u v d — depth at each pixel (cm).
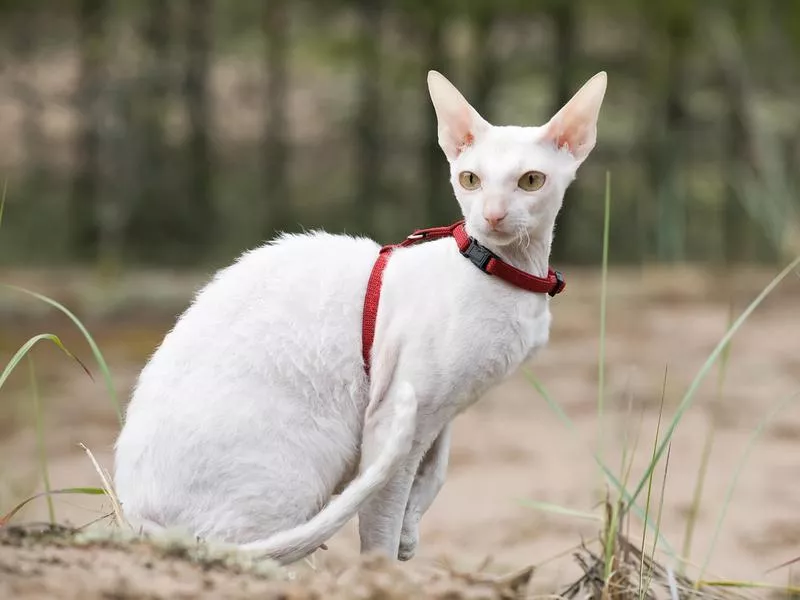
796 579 509
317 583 248
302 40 2394
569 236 2234
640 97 2305
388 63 2202
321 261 335
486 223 318
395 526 326
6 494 582
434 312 322
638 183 2308
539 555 545
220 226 2300
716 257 2105
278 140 2345
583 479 697
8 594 220
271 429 312
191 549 265
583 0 2017
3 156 2448
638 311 1394
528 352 337
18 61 2384
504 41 2389
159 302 1374
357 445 329
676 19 2027
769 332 1260
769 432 810
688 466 722
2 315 1265
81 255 2066
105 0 2025
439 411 324
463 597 252
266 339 318
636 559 370
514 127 341
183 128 2292
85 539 268
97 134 2086
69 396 931
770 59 2106
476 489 683
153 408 315
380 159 2380
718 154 2242
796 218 860
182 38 2191
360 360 326
